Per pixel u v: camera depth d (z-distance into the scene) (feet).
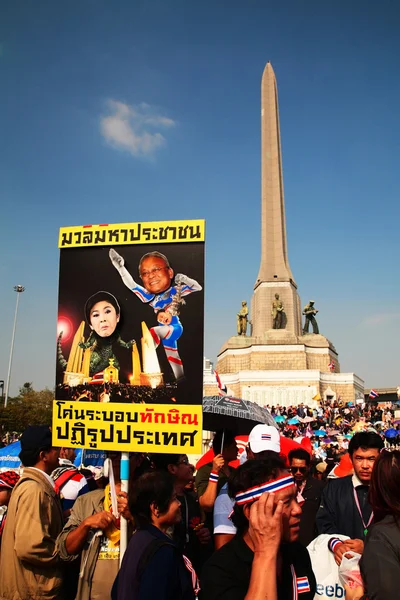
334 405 214.28
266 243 261.65
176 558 14.61
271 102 278.26
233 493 13.35
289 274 257.55
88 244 21.93
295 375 235.20
